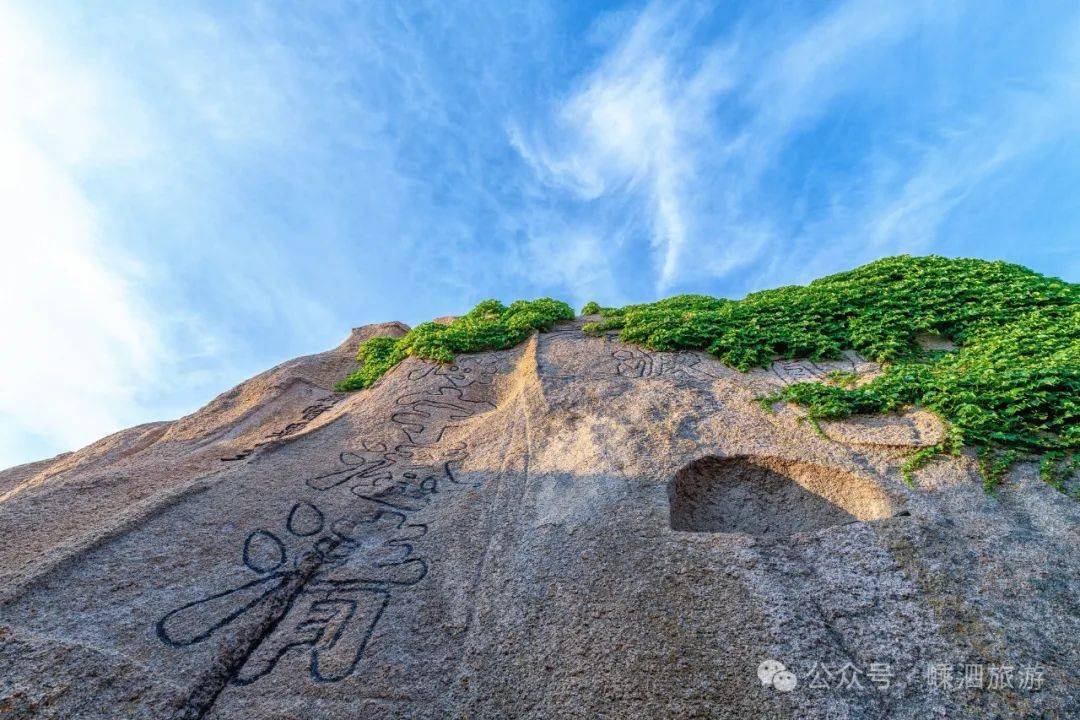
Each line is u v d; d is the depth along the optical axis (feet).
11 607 10.83
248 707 9.61
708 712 8.68
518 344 29.91
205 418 27.09
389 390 25.76
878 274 27.94
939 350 21.22
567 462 16.74
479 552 13.53
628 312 32.68
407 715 9.40
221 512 15.07
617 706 9.04
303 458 19.33
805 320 24.03
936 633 9.44
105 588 11.74
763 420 17.48
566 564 12.34
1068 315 20.54
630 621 10.51
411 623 11.43
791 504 14.78
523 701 9.42
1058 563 10.39
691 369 22.81
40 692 9.14
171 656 10.30
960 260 27.78
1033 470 12.84
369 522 15.46
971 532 11.39
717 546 11.81
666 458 15.70
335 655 10.67
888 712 8.36
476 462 18.43
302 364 32.04
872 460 14.55
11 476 26.99
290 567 13.19
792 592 10.53
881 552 11.16
